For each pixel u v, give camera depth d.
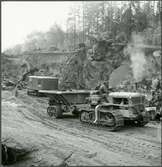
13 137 10.34
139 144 9.83
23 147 9.09
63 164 7.92
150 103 17.03
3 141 9.36
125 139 10.60
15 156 8.48
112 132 11.94
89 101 14.59
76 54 41.19
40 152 8.94
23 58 51.09
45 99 24.75
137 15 43.09
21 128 12.48
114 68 38.94
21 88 34.19
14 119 14.83
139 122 13.42
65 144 9.81
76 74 38.69
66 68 39.88
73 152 8.88
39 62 47.34
